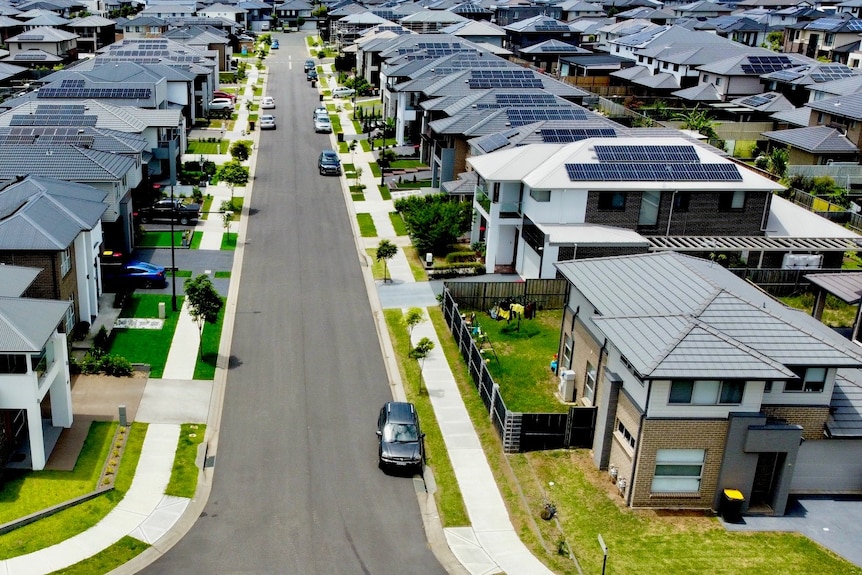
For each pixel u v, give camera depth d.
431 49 99.75
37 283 41.59
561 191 52.06
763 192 54.47
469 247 60.25
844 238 56.09
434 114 77.00
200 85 99.69
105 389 39.75
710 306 33.88
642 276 38.19
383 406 38.50
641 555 29.53
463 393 41.44
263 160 84.25
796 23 145.25
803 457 33.28
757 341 32.50
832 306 53.25
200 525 30.83
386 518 31.77
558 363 43.66
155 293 51.22
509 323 49.56
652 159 54.41
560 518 31.72
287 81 129.38
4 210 44.56
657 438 31.36
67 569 27.81
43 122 63.25
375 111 107.12
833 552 30.14
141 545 29.47
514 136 61.16
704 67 106.62
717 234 55.19
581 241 50.34
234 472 34.25
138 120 67.00
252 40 169.75
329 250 60.78
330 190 75.62
